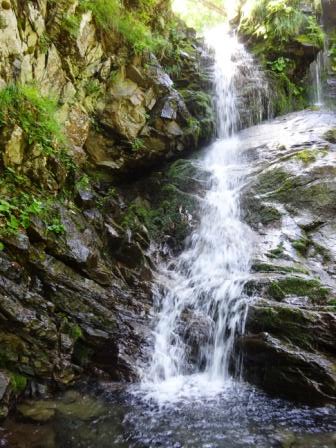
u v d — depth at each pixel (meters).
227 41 11.51
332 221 6.19
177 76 9.06
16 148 4.95
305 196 6.52
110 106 7.02
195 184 7.52
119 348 4.59
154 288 5.56
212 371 4.75
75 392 4.14
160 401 4.05
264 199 6.76
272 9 10.89
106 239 5.81
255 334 4.51
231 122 9.20
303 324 4.34
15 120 5.00
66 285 4.70
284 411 3.87
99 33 6.81
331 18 11.97
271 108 9.91
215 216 6.87
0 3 4.98
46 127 5.42
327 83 11.06
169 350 4.81
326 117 8.91
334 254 5.66
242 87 9.71
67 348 4.29
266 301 4.73
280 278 5.05
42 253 4.66
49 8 5.94
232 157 8.01
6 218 4.43
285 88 10.40
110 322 4.76
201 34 12.93
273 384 4.17
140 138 7.41
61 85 6.18
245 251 5.98
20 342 4.00
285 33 10.62
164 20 9.08
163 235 6.79
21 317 3.99
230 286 5.27
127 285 5.46
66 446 3.31
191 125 8.13
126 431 3.54
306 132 8.09
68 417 3.71
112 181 7.35
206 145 8.72
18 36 5.27
